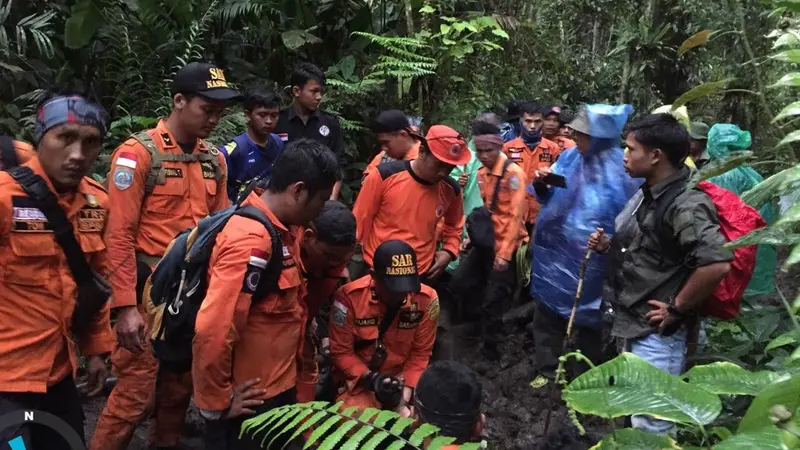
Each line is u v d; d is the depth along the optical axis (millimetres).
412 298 2877
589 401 1193
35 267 1961
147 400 2717
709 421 1130
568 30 9367
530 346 4582
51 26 5676
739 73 6211
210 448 2148
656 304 2617
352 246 2576
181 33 5707
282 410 1451
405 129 4023
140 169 2664
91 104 1940
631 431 1274
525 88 7793
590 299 3488
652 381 1216
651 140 2600
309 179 2023
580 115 3432
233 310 1943
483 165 4438
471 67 6930
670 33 7590
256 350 2117
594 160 3447
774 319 2998
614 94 9078
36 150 1992
